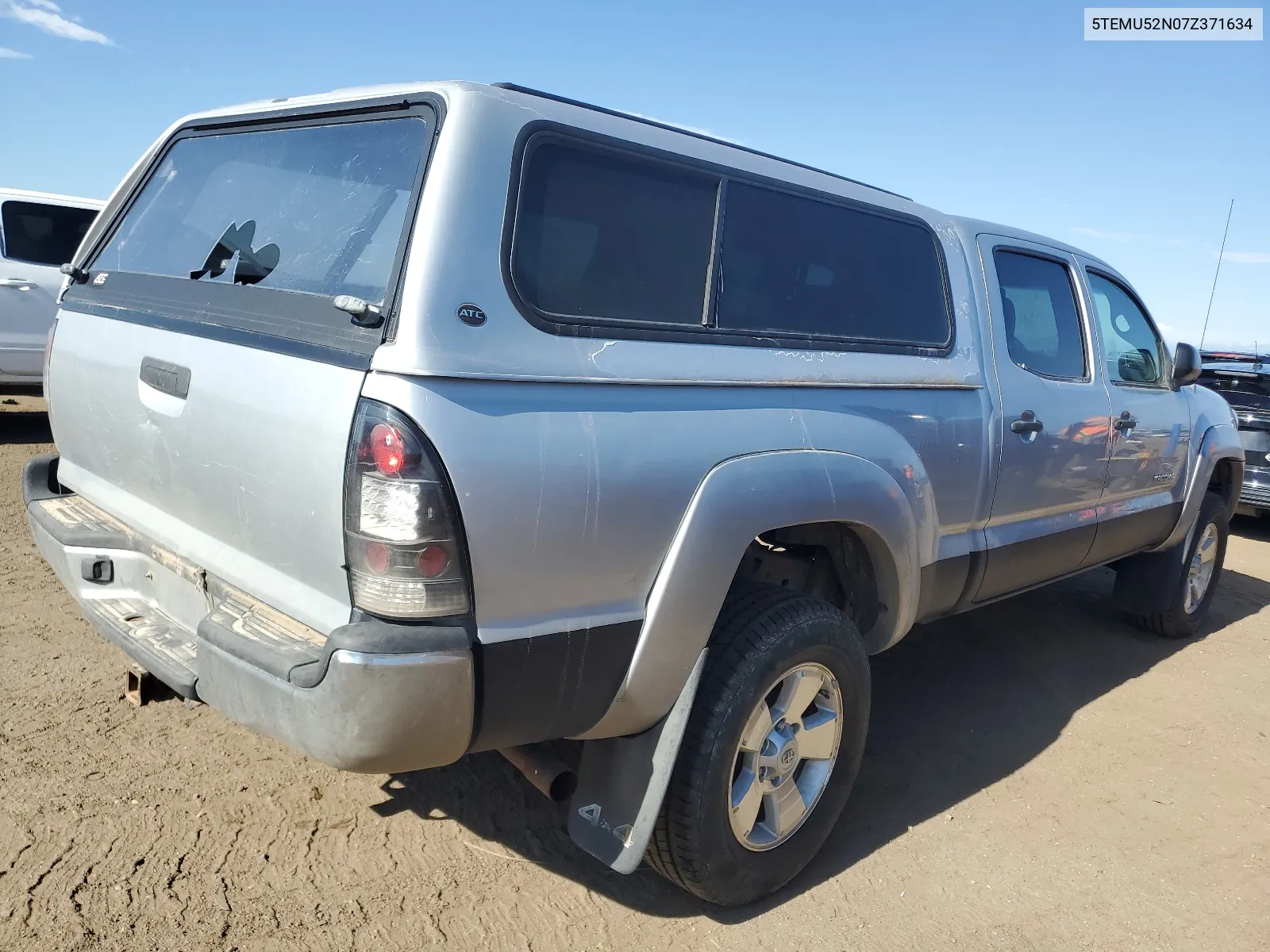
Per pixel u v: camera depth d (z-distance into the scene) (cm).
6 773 297
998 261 373
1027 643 518
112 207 331
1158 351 484
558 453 206
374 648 190
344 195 232
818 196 293
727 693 245
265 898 253
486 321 202
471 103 212
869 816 330
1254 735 419
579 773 253
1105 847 321
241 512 225
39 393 880
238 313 236
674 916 266
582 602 217
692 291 251
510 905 262
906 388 309
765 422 255
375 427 189
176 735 332
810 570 329
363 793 308
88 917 238
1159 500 479
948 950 262
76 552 286
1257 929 284
